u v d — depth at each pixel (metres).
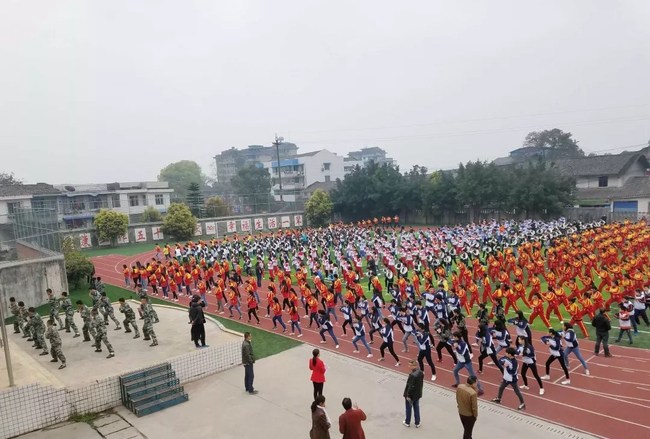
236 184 91.75
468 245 33.84
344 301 24.67
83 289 30.38
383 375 15.38
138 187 72.25
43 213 27.39
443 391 13.91
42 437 11.91
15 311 19.11
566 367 13.98
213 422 12.42
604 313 15.65
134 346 16.64
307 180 96.19
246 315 23.64
